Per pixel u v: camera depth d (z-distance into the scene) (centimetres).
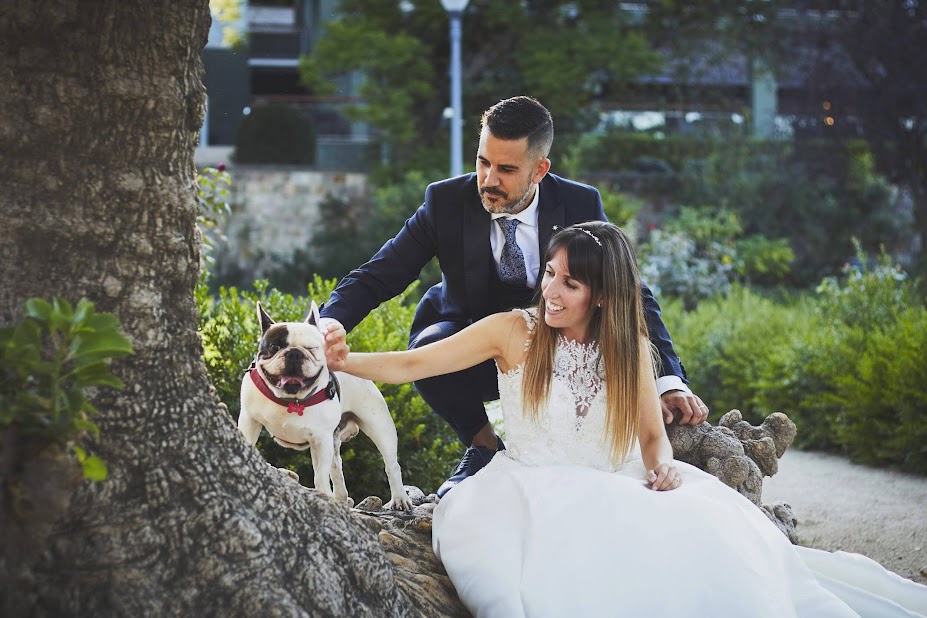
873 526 650
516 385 387
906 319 1022
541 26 2581
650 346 404
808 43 2595
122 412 268
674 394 436
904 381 876
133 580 260
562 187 462
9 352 230
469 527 351
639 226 2462
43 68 263
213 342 571
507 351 391
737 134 2611
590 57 2480
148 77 273
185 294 294
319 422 352
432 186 464
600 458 385
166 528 266
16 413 232
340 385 387
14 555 244
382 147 2578
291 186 2447
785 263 2425
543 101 2522
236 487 284
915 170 2427
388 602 308
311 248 2397
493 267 459
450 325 471
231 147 2597
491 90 2556
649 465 388
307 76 2433
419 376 380
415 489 498
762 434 477
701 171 2552
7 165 265
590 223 392
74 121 266
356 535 309
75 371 236
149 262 277
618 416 381
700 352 1235
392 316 683
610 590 321
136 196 274
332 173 2456
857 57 2431
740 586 321
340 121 2684
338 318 437
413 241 460
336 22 2439
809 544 607
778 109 2769
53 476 239
